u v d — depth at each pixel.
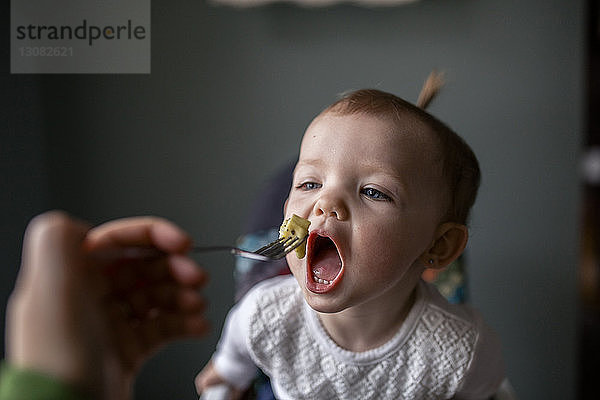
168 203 2.05
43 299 0.45
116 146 2.01
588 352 1.99
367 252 0.62
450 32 1.90
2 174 1.67
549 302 1.98
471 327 0.76
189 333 0.57
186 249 0.55
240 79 1.98
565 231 1.94
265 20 1.95
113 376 0.49
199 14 1.96
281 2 1.93
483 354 0.76
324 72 1.96
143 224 0.55
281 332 0.78
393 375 0.75
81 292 0.46
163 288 0.56
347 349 0.75
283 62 1.97
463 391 0.79
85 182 2.01
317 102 1.97
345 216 0.62
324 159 0.65
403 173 0.64
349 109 0.68
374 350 0.74
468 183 0.77
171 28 1.97
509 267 1.98
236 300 1.17
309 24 1.95
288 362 0.79
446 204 0.71
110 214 2.04
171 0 1.96
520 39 1.88
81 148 2.00
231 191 2.03
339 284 0.62
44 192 1.94
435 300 0.77
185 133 2.01
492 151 1.94
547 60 1.88
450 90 1.92
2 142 1.68
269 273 1.15
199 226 2.05
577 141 1.89
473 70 1.91
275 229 1.21
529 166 1.93
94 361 0.46
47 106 1.95
